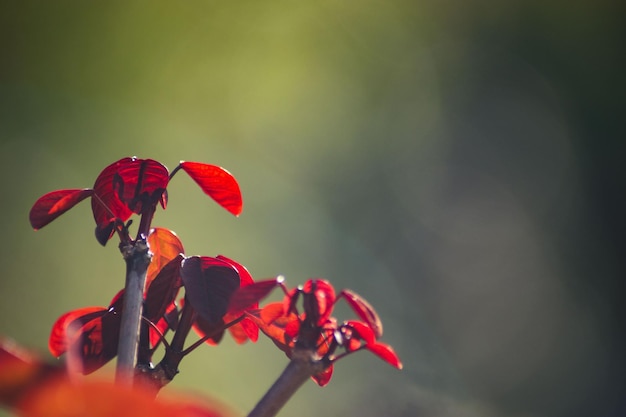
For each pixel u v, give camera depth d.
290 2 4.68
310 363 0.90
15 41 3.37
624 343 6.14
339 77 5.39
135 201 0.91
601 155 6.75
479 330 5.75
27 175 3.19
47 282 2.92
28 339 2.73
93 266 3.06
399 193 5.96
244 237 3.79
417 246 5.93
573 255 6.60
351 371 3.52
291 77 4.76
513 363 5.62
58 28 3.47
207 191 0.93
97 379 0.79
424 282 5.82
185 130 3.94
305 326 0.90
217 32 4.11
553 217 6.73
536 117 6.94
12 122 3.26
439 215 6.32
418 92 6.36
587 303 6.34
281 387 0.89
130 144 3.62
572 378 5.67
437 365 4.70
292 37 4.76
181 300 0.97
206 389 2.84
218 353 2.96
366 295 4.75
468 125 6.79
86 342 0.92
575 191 6.80
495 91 6.95
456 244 6.22
